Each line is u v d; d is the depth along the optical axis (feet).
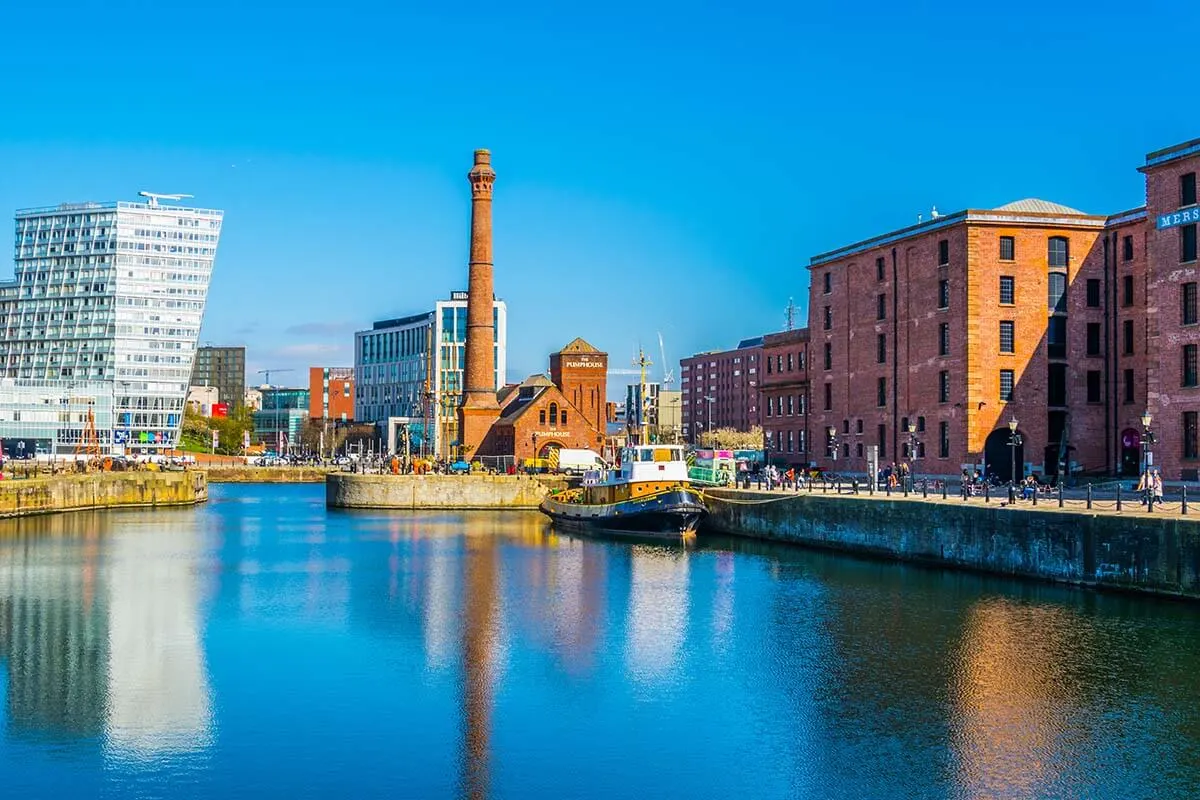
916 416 339.16
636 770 111.55
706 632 170.71
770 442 451.94
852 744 117.80
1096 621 164.66
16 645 164.04
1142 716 124.16
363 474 463.42
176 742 119.34
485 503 435.94
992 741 117.70
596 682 142.61
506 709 131.34
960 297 317.83
